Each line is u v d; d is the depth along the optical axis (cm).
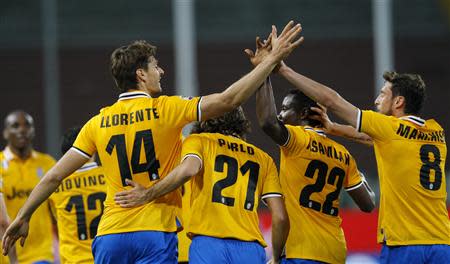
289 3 8631
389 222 2255
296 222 2302
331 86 8419
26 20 8512
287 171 2323
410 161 2238
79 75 8419
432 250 2234
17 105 8381
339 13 8562
